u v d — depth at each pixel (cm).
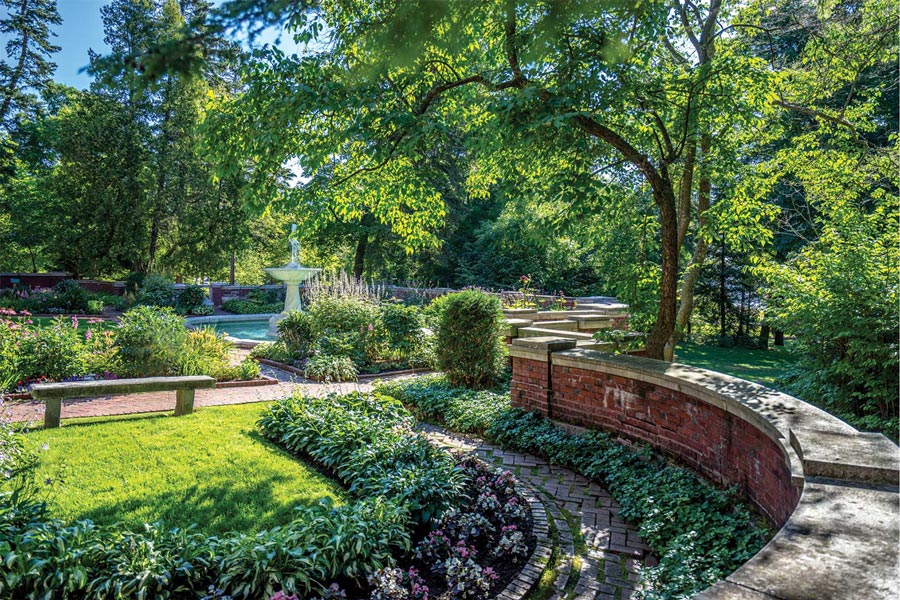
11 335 795
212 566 310
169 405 711
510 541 362
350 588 317
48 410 580
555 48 434
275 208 617
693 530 362
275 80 517
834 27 869
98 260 2342
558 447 557
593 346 747
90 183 2291
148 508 391
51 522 325
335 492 433
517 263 2467
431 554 352
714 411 418
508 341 899
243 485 439
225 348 988
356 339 1059
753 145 893
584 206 547
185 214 2373
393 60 206
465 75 607
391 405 653
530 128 463
